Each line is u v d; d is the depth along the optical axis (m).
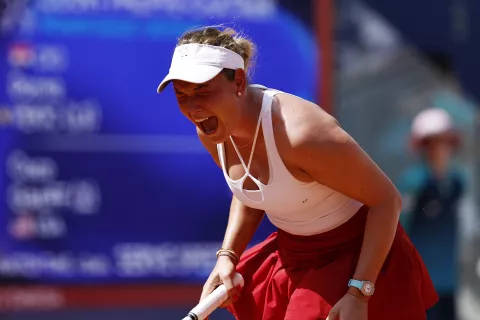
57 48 26.56
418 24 27.62
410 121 27.58
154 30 26.67
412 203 27.50
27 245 26.72
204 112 12.41
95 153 26.70
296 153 12.41
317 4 26.94
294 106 12.55
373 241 12.78
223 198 26.94
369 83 27.44
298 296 13.40
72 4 26.53
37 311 26.78
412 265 13.73
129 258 26.83
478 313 27.45
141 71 26.69
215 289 14.38
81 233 26.73
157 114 26.73
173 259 26.89
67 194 26.70
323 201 13.24
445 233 27.38
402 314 13.48
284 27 26.83
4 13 26.36
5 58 26.45
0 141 26.55
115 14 26.59
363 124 27.47
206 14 26.67
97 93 26.64
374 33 27.44
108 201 26.75
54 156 26.64
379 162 27.53
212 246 26.95
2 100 26.45
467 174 27.52
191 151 26.83
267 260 14.51
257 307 14.45
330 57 27.05
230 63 12.40
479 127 27.62
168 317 27.02
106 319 26.97
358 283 12.75
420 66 27.67
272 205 13.21
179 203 26.86
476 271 27.42
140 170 26.73
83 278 26.81
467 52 27.75
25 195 26.62
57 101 26.58
